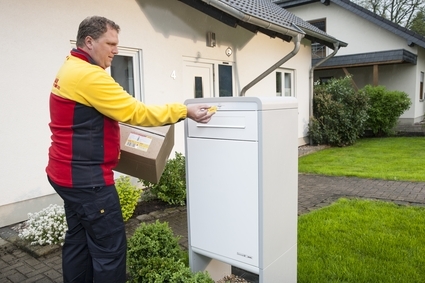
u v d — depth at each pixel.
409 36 14.38
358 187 5.63
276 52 9.09
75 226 2.06
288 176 2.25
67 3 4.50
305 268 2.83
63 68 1.82
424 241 3.29
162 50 5.85
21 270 3.02
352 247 3.22
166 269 2.27
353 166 7.42
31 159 4.23
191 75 6.61
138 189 4.44
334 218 4.02
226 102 2.11
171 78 6.05
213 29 6.93
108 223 1.86
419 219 3.91
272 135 2.05
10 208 4.07
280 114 2.12
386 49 15.36
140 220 4.22
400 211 4.23
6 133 3.99
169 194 4.77
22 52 4.08
